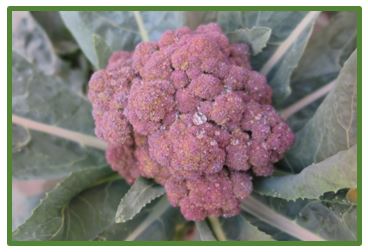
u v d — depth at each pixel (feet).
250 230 1.82
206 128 1.65
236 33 1.85
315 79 2.08
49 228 1.81
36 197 2.42
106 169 1.95
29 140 2.09
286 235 1.87
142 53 1.79
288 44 1.97
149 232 1.97
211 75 1.70
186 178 1.72
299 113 2.03
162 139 1.67
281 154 1.74
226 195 1.72
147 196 1.75
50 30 2.42
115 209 1.95
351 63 1.60
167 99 1.67
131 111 1.69
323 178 1.57
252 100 1.74
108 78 1.78
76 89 2.48
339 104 1.64
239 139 1.69
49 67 2.48
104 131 1.75
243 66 1.81
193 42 1.72
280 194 1.72
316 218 1.85
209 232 1.85
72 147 2.11
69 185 1.83
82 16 2.04
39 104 2.10
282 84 1.90
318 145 1.73
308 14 1.97
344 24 2.11
